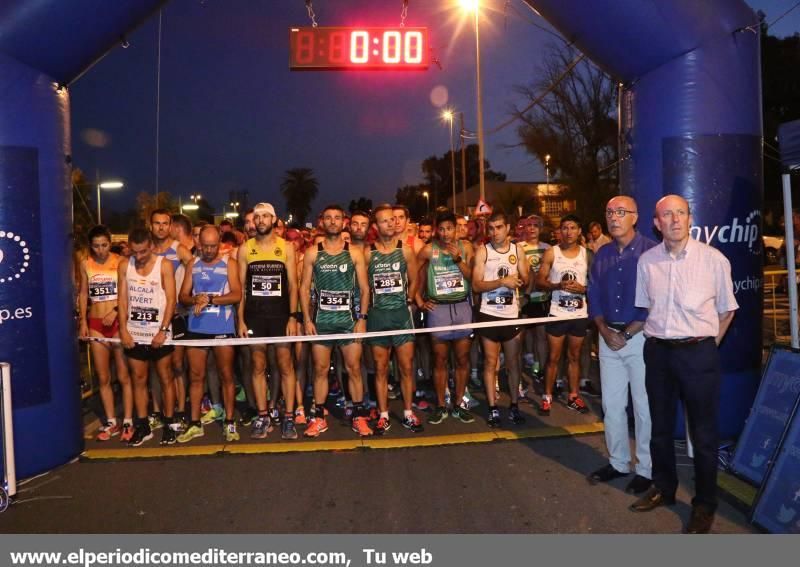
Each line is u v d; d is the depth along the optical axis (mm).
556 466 4520
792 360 4004
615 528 3555
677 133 4715
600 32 4785
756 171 4809
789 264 4238
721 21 4645
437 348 5496
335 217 5102
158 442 5215
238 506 3957
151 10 4758
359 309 5352
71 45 4398
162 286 5035
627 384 4160
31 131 4344
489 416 5445
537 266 6898
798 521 3240
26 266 4344
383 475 4418
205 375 5559
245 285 5312
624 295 4023
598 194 28062
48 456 4562
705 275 3463
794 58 23953
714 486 3465
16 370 4336
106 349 5387
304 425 5641
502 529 3578
